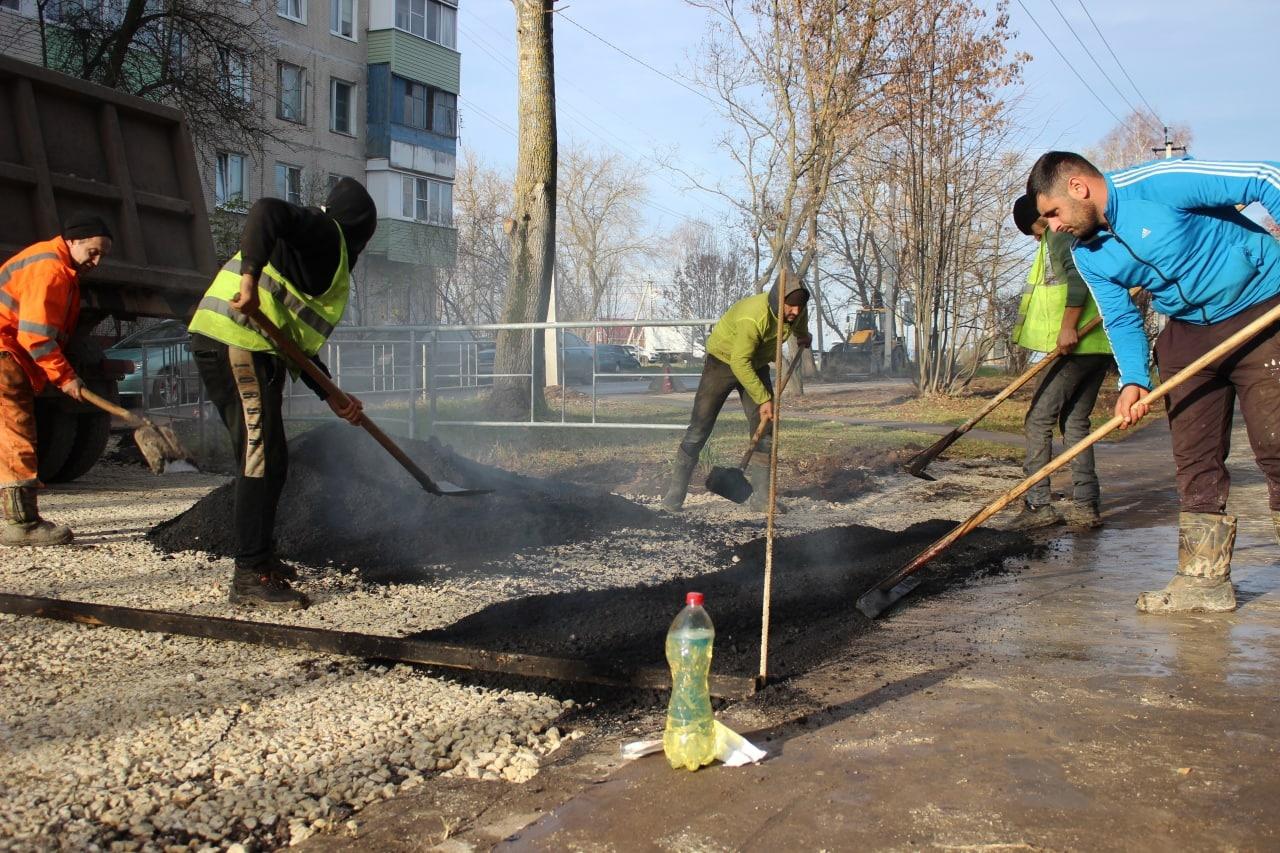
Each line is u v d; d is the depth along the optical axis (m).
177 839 2.37
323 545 5.47
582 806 2.52
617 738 2.97
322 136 32.31
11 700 3.22
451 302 39.78
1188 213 4.02
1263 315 4.00
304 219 4.21
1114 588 4.89
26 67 6.34
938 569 5.30
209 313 4.32
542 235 13.46
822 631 4.09
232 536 5.56
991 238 24.75
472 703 3.22
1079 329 6.25
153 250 7.30
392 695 3.29
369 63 33.81
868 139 22.64
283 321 4.35
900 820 2.42
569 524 6.02
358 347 12.15
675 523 6.46
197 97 18.53
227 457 10.26
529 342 13.12
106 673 3.49
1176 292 4.16
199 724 3.03
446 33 35.81
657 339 58.41
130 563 5.20
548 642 3.84
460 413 12.07
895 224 25.22
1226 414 4.35
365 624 4.12
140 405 12.55
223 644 3.82
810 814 2.46
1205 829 2.36
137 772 2.70
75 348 7.24
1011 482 9.10
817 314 44.00
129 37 17.58
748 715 3.14
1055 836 2.33
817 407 20.59
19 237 6.35
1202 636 3.97
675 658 2.74
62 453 7.48
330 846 2.34
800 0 19.14
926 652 3.80
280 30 30.27
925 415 18.05
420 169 35.34
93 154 6.87
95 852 2.30
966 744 2.88
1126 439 14.05
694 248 65.62
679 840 2.34
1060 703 3.21
